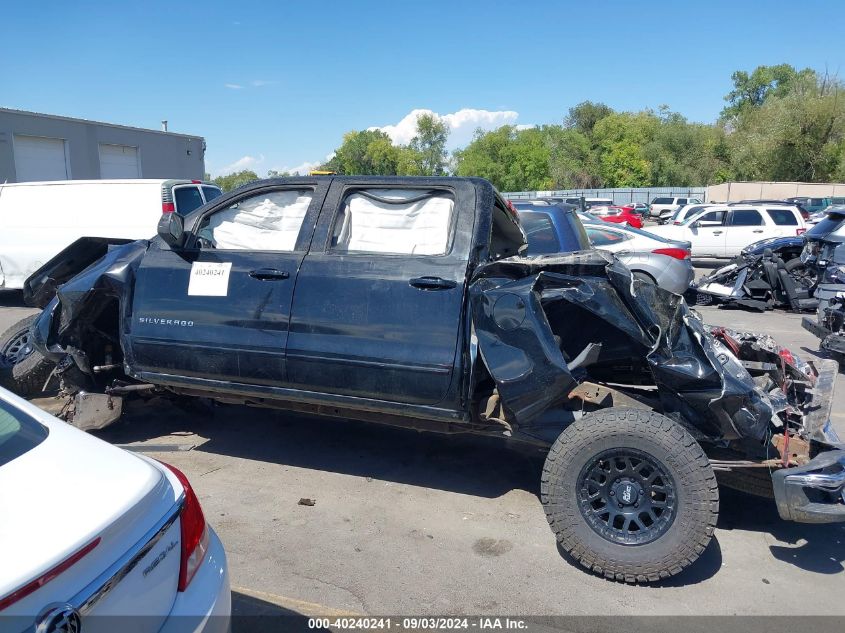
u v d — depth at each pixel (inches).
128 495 80.9
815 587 136.4
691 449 129.9
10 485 80.0
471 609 127.5
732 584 137.2
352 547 149.1
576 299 147.0
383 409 164.1
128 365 188.4
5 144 957.8
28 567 66.5
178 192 431.2
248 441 210.2
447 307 155.2
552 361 142.8
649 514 135.4
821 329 316.5
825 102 1685.5
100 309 199.0
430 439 213.9
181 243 177.9
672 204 1678.2
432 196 169.3
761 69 3065.9
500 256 197.0
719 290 476.4
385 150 2888.8
